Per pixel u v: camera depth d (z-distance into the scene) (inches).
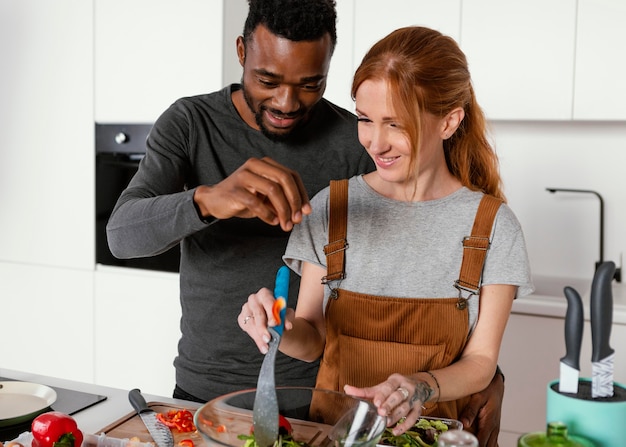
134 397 46.9
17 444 38.2
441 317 48.4
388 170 46.6
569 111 94.5
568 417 33.2
